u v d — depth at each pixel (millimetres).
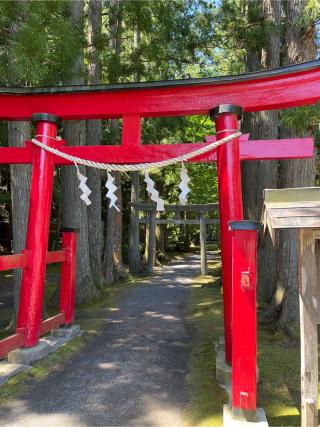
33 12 5000
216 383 4031
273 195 2863
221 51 10500
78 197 8797
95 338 5766
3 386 3852
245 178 8859
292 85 4488
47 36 4961
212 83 4562
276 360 4711
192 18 8633
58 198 15969
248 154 4527
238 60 10188
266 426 2998
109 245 11992
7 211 17484
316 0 4762
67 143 8609
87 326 6395
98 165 4336
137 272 14648
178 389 3930
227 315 4191
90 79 9336
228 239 4211
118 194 13234
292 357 4812
